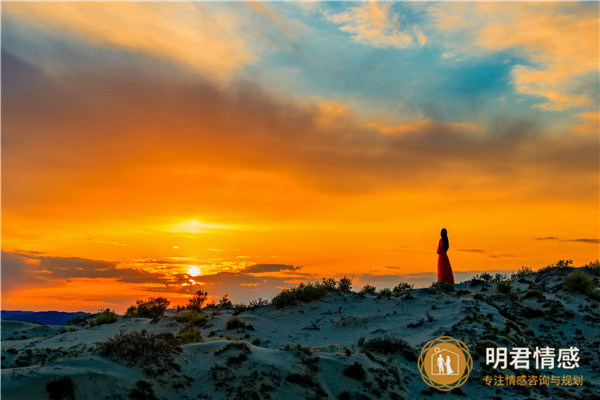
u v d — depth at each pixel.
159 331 40.06
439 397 23.36
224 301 54.53
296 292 48.03
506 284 49.22
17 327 50.03
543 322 40.38
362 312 42.88
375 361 25.48
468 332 31.59
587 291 47.09
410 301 43.81
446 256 52.41
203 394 19.55
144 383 18.75
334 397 21.25
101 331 40.78
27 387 16.14
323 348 28.72
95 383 17.67
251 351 22.83
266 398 19.81
